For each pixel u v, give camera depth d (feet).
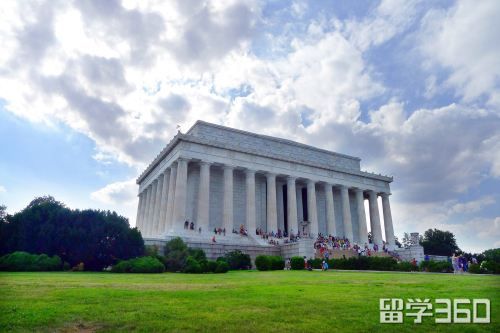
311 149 271.28
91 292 51.13
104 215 137.39
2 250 125.59
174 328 32.81
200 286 62.75
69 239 125.49
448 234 320.70
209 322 34.65
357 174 268.62
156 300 45.16
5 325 32.83
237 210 232.73
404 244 286.05
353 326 34.27
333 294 51.67
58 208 134.41
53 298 45.50
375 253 213.05
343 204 258.78
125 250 133.28
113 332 31.83
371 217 273.13
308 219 241.76
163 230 212.43
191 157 206.69
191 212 216.74
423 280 79.66
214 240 183.11
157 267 118.21
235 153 222.69
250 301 44.96
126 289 56.03
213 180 229.25
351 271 130.62
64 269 124.57
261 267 142.10
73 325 33.71
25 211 132.16
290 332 32.07
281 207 251.19
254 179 228.43
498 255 183.21
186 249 144.56
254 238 205.98
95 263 130.11
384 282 73.56
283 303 43.68
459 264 142.61
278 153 253.44
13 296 46.60
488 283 69.31
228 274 110.11
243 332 31.94
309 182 246.88
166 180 224.12
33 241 125.08
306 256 172.24
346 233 251.19
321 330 32.83
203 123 230.68
